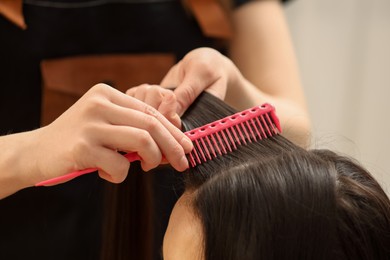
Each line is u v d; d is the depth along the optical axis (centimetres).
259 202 50
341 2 133
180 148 52
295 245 49
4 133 85
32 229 88
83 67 85
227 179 52
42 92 84
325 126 145
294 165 53
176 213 56
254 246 49
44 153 54
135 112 51
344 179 54
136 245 73
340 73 140
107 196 72
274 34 92
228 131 56
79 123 51
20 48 82
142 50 87
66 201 87
